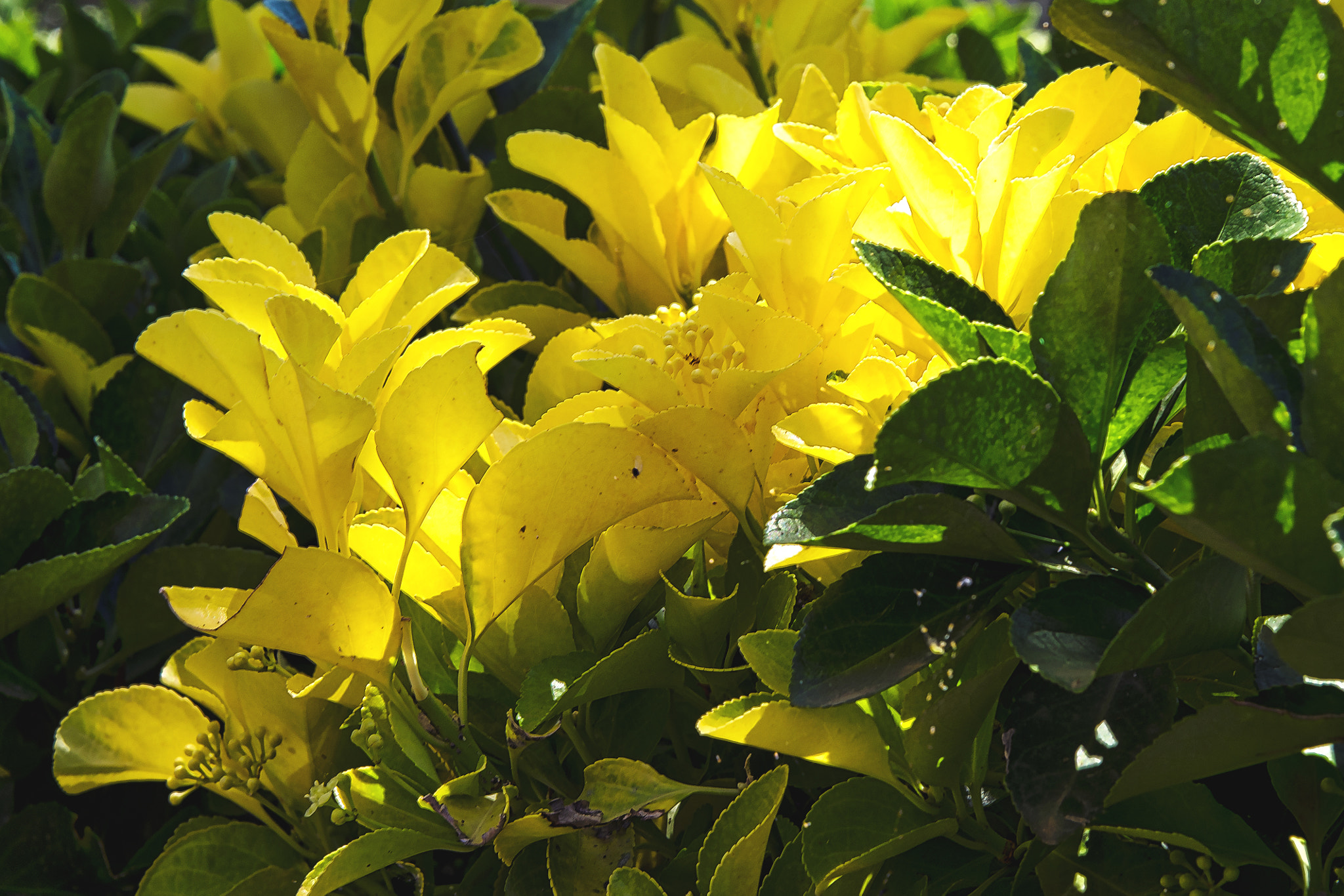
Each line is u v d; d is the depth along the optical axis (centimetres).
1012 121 110
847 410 100
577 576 107
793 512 98
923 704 100
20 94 208
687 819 107
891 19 221
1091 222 96
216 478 133
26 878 115
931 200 102
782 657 101
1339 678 93
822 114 119
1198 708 101
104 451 120
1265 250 98
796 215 104
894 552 98
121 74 183
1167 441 104
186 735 109
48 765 123
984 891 101
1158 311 99
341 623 101
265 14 120
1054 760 97
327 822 109
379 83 134
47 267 157
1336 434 94
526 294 119
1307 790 99
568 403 106
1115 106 108
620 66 115
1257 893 100
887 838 101
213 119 200
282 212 143
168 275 159
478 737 105
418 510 101
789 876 102
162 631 121
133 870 117
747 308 104
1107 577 97
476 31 123
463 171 137
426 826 103
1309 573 93
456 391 100
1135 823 100
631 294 117
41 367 145
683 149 114
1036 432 95
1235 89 98
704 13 185
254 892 107
